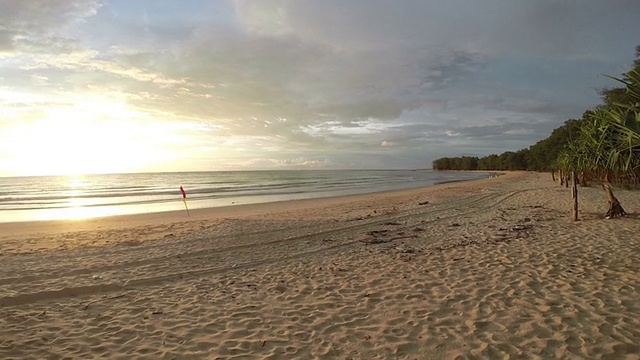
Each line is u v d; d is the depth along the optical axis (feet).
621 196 58.34
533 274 20.77
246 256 28.25
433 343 13.44
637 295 16.85
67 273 23.73
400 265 24.09
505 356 12.28
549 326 14.23
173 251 29.89
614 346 12.45
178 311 17.37
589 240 28.22
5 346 13.93
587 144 31.81
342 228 39.22
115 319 16.53
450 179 223.71
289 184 166.61
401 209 55.26
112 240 34.99
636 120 15.03
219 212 60.64
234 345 13.87
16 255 28.91
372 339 13.98
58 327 15.70
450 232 35.17
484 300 17.26
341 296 18.80
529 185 102.42
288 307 17.57
